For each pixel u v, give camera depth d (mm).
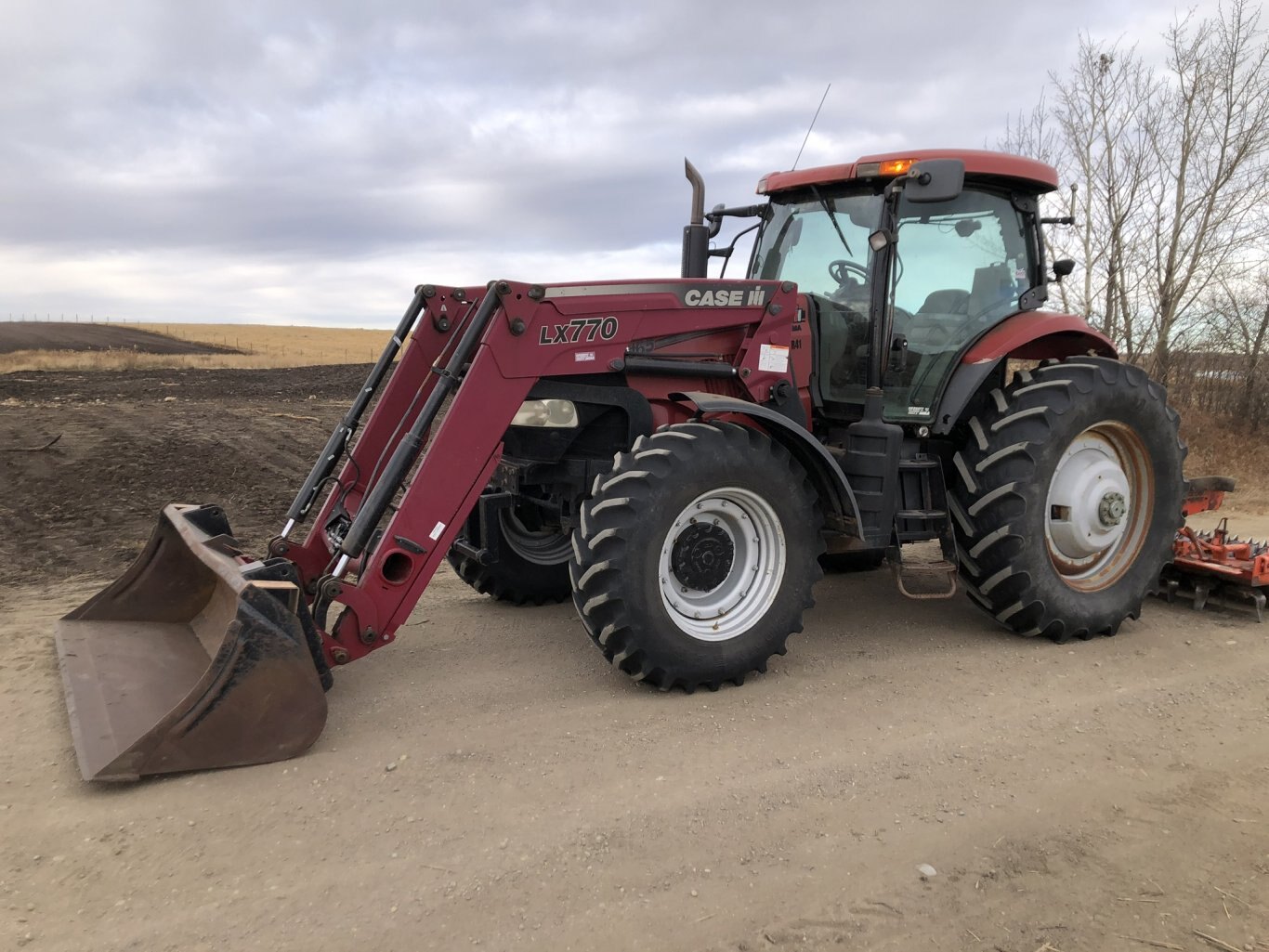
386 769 3008
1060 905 2344
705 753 3162
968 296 4660
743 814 2752
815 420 4723
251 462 9570
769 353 4273
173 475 8766
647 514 3498
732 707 3605
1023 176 4559
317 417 13375
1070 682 3947
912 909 2309
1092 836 2672
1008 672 4055
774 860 2512
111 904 2260
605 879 2406
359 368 27781
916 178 3910
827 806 2811
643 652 3574
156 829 2609
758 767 3061
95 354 38375
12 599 5168
